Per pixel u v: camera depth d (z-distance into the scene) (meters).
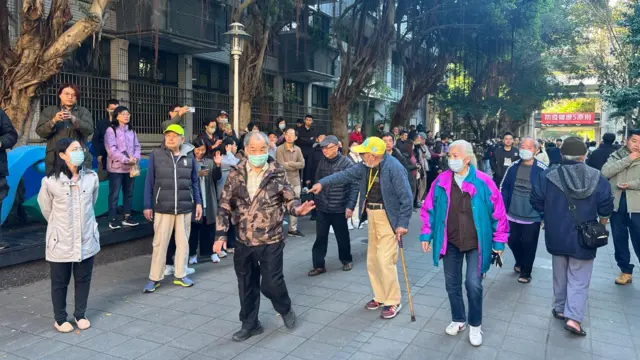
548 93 25.56
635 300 5.43
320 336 4.29
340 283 5.88
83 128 5.79
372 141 4.72
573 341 4.27
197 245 7.07
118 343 4.07
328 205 6.18
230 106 14.48
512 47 17.81
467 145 4.16
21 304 4.90
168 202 5.41
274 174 4.14
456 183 4.23
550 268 6.70
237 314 4.79
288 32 17.30
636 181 5.79
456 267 4.35
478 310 4.14
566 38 23.67
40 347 3.96
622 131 17.20
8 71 6.93
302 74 18.20
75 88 5.76
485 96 24.12
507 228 4.22
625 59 17.86
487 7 14.81
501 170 9.02
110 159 6.48
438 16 16.22
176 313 4.79
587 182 4.32
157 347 4.01
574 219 4.36
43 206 4.16
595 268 6.83
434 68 19.09
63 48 6.90
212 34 13.38
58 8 7.03
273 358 3.85
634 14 14.38
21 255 5.38
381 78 21.94
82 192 4.22
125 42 12.27
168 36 11.95
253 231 4.09
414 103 19.67
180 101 13.89
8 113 6.93
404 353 3.97
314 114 21.47
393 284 4.75
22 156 6.11
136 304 5.03
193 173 5.77
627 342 4.27
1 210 5.33
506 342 4.23
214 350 3.97
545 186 4.56
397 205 4.74
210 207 6.62
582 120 53.69
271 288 4.19
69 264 4.29
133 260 6.77
